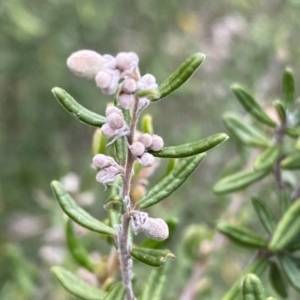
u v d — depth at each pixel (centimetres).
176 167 27
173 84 25
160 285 31
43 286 57
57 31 85
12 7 73
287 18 60
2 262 65
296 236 33
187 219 68
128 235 26
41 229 74
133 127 24
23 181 86
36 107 90
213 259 51
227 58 79
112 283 33
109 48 94
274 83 66
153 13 90
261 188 50
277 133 35
